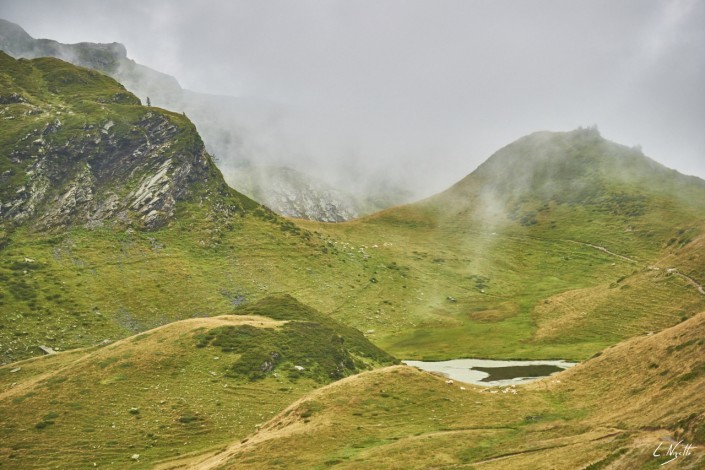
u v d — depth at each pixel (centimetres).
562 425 5834
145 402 8419
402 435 6072
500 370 13288
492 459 5225
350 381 7425
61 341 15650
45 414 8025
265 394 8888
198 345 10225
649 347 7062
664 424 4897
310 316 13562
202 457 6612
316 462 5550
